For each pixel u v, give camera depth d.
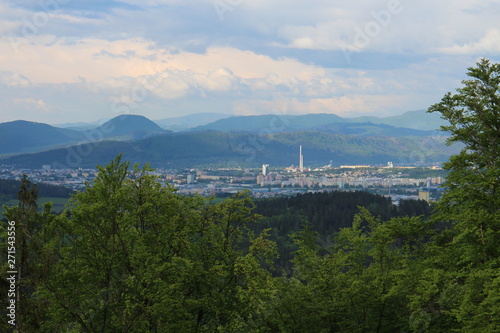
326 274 27.64
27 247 18.61
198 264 25.62
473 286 21.70
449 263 26.39
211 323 27.02
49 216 20.44
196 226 27.52
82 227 22.84
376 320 26.72
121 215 24.06
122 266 23.66
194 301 23.81
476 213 23.88
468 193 25.16
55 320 21.53
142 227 25.67
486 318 19.38
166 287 22.25
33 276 18.61
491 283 19.97
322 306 26.80
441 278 23.16
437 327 22.91
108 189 24.28
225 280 27.39
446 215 27.47
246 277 26.80
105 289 22.33
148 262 22.69
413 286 24.81
